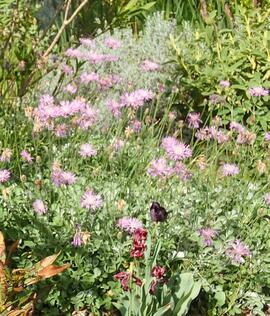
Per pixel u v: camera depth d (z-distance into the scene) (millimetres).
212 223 2574
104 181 2662
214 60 3664
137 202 2568
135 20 4395
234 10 4289
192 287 2352
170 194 2584
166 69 3787
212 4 4301
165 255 2508
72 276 2396
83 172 2711
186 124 3533
